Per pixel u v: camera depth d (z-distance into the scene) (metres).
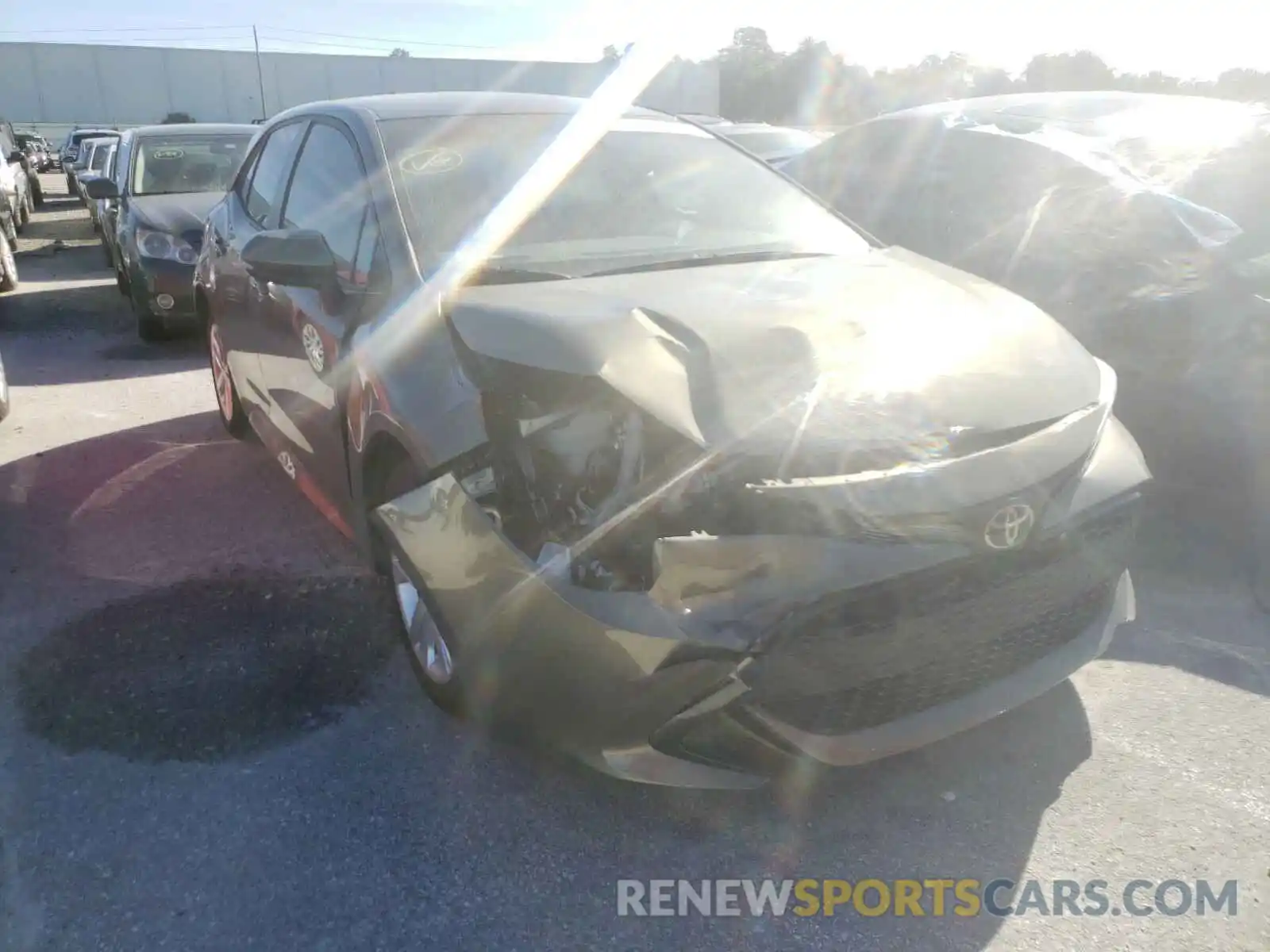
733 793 2.69
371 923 2.30
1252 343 3.55
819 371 2.48
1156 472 3.88
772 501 2.20
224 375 5.21
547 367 2.45
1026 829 2.54
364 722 3.02
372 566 3.33
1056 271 4.21
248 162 4.93
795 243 3.56
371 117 3.69
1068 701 3.03
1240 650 3.27
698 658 2.15
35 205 20.91
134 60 46.38
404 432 2.75
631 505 2.25
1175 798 2.62
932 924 2.27
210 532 4.35
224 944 2.25
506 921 2.31
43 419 5.99
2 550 4.21
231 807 2.67
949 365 2.60
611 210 3.46
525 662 2.37
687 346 2.57
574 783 2.74
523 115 3.82
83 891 2.40
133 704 3.11
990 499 2.27
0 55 44.97
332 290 3.36
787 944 2.23
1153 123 5.11
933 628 2.30
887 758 2.79
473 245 3.17
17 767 2.83
